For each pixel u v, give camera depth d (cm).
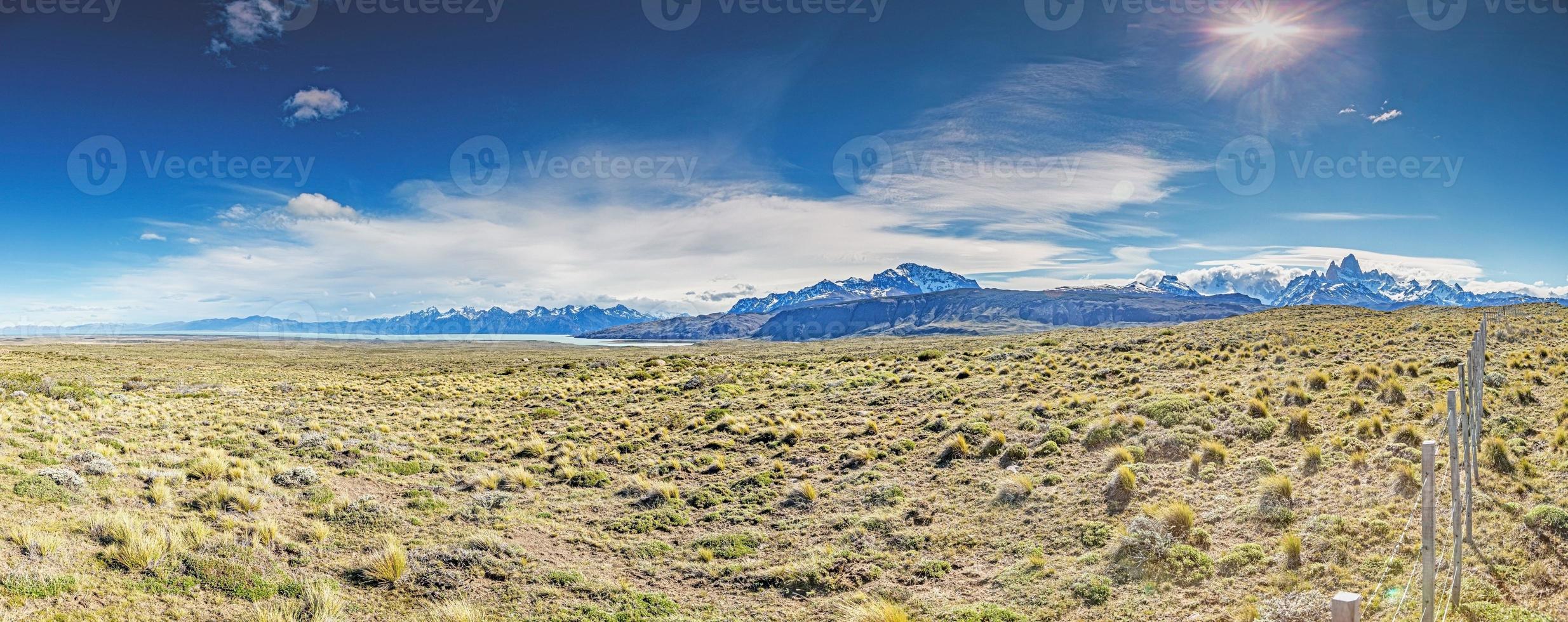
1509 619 882
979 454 2108
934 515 1697
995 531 1549
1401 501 1261
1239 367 2834
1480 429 1427
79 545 1195
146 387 4009
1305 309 5659
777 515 1816
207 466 1819
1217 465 1672
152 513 1435
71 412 2555
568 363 6047
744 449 2470
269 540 1376
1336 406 1977
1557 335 2889
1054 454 1998
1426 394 1941
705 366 5212
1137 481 1642
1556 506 1132
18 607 978
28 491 1432
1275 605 1010
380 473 2114
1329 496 1359
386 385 4388
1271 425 1892
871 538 1587
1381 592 997
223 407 3155
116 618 999
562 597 1282
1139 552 1261
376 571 1284
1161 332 4781
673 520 1795
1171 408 2158
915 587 1331
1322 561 1123
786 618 1241
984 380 3266
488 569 1370
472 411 3353
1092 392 2741
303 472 1909
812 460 2294
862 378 3688
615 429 2858
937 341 9244
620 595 1304
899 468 2095
